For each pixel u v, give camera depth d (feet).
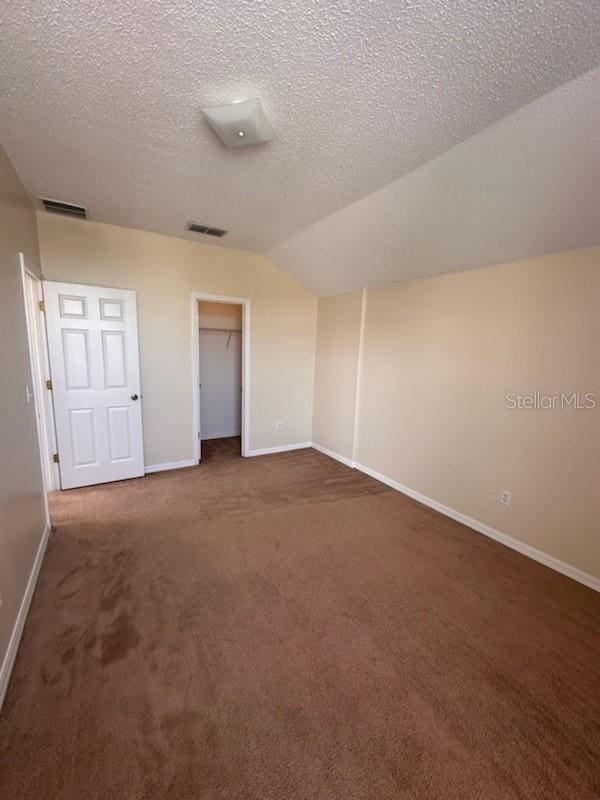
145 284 11.48
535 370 7.95
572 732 4.39
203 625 5.88
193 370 12.82
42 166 7.07
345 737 4.25
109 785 3.69
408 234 8.83
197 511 9.88
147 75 4.60
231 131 5.64
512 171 6.04
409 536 8.96
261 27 3.84
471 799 3.69
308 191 7.94
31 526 6.87
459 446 9.72
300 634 5.77
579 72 4.32
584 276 7.06
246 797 3.63
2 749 3.97
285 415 15.48
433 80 4.56
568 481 7.48
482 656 5.46
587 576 7.24
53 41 4.08
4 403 5.60
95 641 5.48
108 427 11.26
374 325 12.46
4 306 6.01
